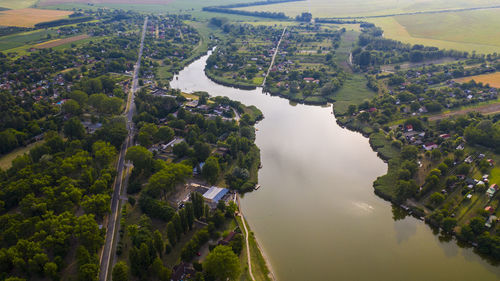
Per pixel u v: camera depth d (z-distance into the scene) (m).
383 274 150.12
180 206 182.88
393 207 192.12
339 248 164.75
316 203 197.12
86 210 168.75
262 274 146.50
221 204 178.88
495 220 167.00
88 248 148.88
